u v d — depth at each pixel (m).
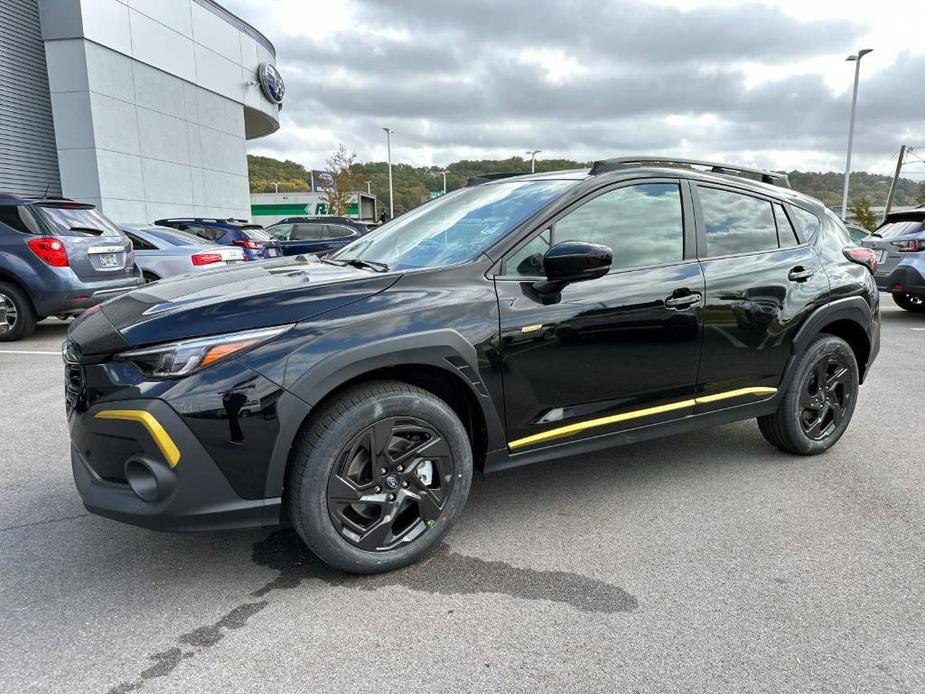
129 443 2.16
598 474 3.54
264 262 3.24
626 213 3.00
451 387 2.69
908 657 2.03
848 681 1.92
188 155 19.56
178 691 1.88
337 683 1.92
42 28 15.08
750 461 3.73
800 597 2.36
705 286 3.09
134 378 2.15
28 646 2.08
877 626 2.19
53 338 7.64
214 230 11.80
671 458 3.78
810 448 3.72
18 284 7.13
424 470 2.52
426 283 2.52
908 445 4.00
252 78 23.50
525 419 2.71
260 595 2.38
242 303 2.28
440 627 2.19
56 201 7.29
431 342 2.40
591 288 2.79
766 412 3.49
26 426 4.34
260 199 51.31
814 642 2.10
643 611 2.28
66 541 2.79
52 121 15.95
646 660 2.02
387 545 2.49
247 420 2.15
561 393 2.76
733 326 3.20
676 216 3.14
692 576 2.51
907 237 8.97
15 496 3.24
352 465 2.38
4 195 7.06
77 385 2.33
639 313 2.88
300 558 2.65
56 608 2.29
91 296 7.25
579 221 2.87
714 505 3.14
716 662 2.01
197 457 2.13
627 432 3.02
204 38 20.20
